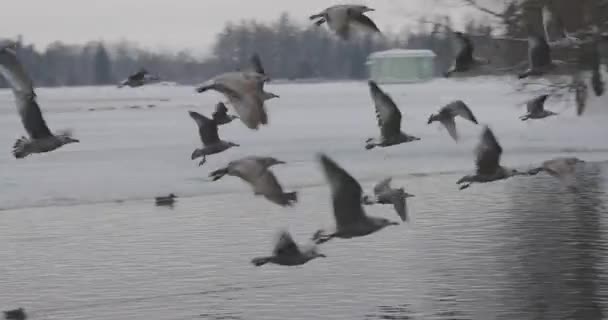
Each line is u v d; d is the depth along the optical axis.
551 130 45.66
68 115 78.38
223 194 31.20
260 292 18.95
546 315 17.03
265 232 24.77
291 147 43.97
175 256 22.09
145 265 21.34
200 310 18.00
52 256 22.33
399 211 14.62
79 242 23.78
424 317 17.06
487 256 21.23
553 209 26.88
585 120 46.38
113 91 173.00
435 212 26.75
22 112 13.53
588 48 31.91
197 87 11.01
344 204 11.55
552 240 22.64
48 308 18.33
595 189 30.23
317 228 25.14
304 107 80.81
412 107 70.75
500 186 31.73
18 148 13.58
